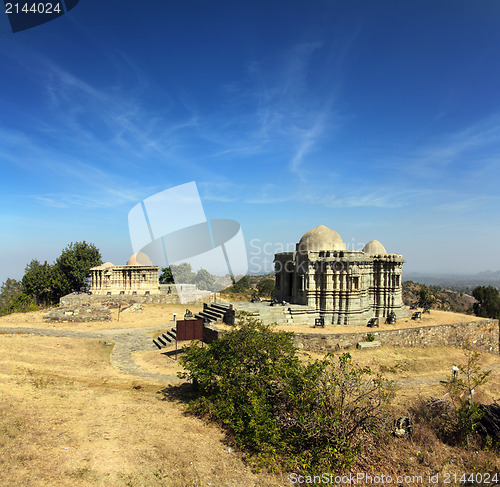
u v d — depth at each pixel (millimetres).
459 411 15000
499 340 36844
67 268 61344
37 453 10938
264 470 11766
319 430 12719
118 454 11453
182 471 10961
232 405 14484
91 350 26578
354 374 14367
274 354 16500
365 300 34344
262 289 61938
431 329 31891
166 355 26422
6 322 34125
